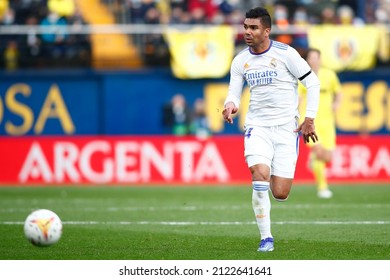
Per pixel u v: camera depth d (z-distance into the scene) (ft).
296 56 114.73
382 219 160.56
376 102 284.41
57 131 285.02
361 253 116.78
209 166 257.34
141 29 291.17
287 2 302.25
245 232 141.59
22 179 260.42
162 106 285.84
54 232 108.99
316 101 115.03
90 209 184.65
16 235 138.72
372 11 306.76
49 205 194.90
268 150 115.14
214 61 281.95
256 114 116.47
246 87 280.92
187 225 152.35
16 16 298.35
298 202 198.08
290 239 131.44
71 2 299.38
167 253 117.39
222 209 182.19
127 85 285.64
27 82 283.38
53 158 259.60
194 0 301.84
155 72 285.43
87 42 294.46
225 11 301.22
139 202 200.75
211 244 126.52
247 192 226.99
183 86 286.05
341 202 197.47
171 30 282.97
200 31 282.15
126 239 133.08
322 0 303.48
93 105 285.64
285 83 115.44
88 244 127.44
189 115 285.84
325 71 202.80
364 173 256.93
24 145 260.83
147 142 257.96
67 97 284.82
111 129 285.64
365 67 283.18
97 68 290.56
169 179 257.55
